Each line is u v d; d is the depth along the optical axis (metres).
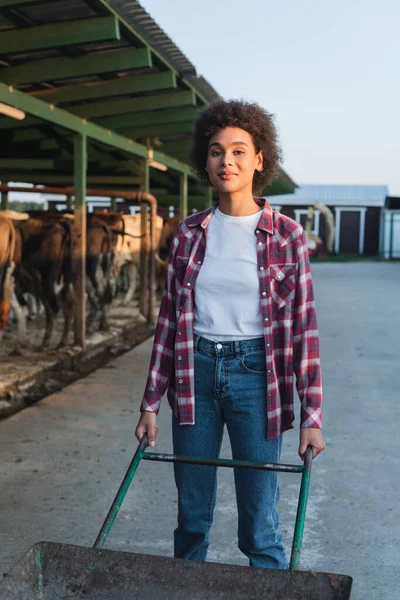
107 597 1.81
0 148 9.63
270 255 2.20
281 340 2.22
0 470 4.10
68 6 5.00
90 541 3.26
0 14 5.06
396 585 2.93
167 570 1.78
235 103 2.23
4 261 6.38
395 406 5.68
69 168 9.44
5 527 3.38
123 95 7.01
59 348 7.39
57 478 4.01
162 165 10.67
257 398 2.22
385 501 3.76
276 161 2.32
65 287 7.45
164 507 3.67
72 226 7.42
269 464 2.02
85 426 4.99
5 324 6.51
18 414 5.23
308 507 3.67
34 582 1.82
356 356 7.77
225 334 2.21
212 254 2.22
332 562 3.10
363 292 15.45
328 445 4.66
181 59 6.77
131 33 5.61
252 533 2.30
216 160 2.20
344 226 36.47
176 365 2.25
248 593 1.74
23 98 6.07
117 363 7.25
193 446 2.29
